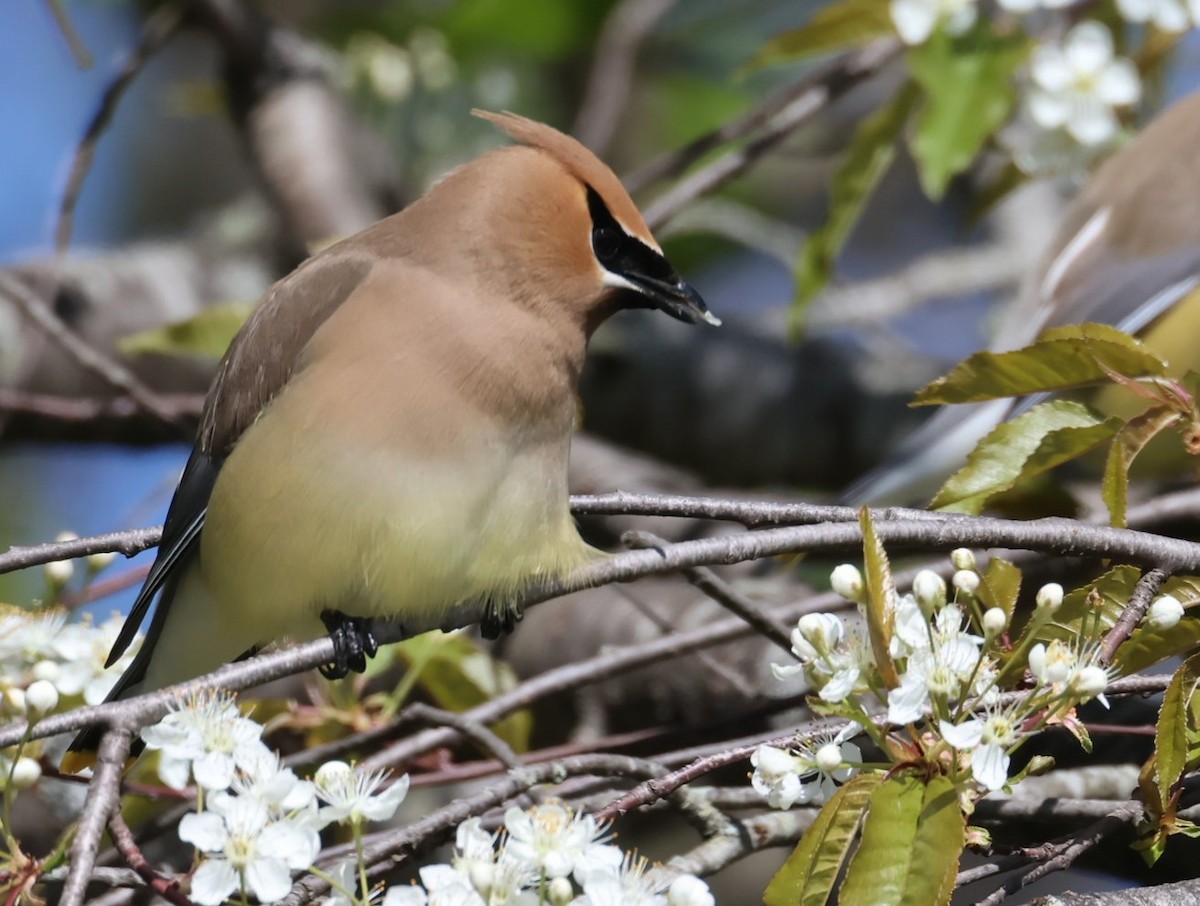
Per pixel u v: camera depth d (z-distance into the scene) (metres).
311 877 7.16
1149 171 12.97
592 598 12.74
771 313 16.66
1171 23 12.02
